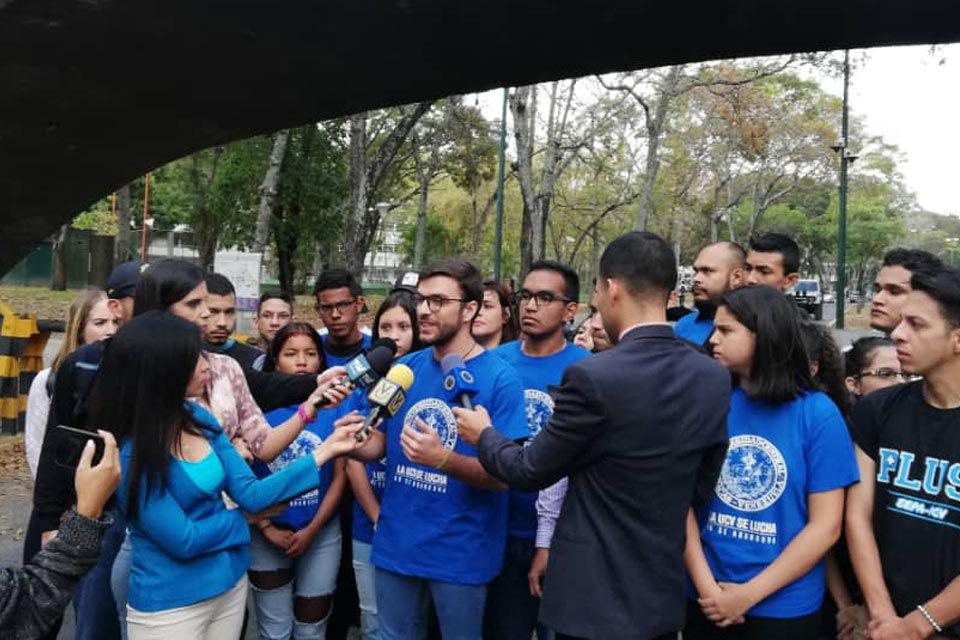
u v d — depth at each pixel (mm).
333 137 22547
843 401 2867
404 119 15953
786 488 2467
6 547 5219
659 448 2146
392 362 3033
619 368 2168
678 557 2191
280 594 3320
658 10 1461
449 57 1665
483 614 3135
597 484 2193
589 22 1521
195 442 2375
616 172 33281
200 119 1866
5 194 1928
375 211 27359
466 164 32375
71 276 33344
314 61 1683
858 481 2471
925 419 2436
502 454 2352
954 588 2242
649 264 2307
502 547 2928
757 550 2465
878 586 2420
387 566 2893
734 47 1529
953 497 2316
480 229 36469
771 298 2520
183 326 2283
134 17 1562
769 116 32219
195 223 26438
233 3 1540
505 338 4613
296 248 24422
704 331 4246
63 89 1713
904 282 3578
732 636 2457
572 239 42688
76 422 2688
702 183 41156
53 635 3182
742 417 2561
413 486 2885
